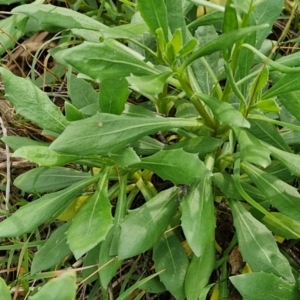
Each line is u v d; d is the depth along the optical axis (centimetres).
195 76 38
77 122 32
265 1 34
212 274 42
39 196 41
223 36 28
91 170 41
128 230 34
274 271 35
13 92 34
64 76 51
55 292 27
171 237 38
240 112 32
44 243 39
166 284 37
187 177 32
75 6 49
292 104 34
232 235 43
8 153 44
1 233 34
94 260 39
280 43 44
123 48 37
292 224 39
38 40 52
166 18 30
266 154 31
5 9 56
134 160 32
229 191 37
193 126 35
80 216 33
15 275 45
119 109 33
